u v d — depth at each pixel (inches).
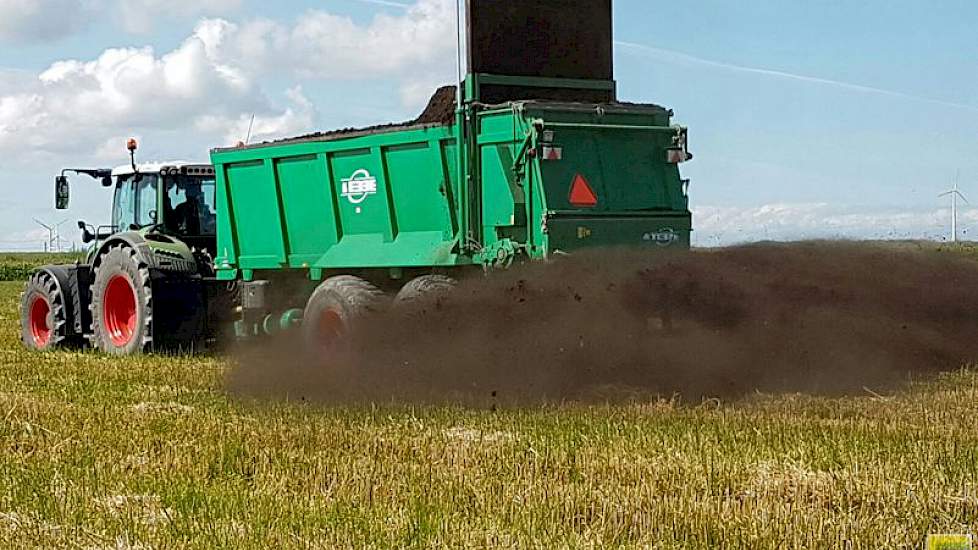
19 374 561.3
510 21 525.7
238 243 659.4
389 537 265.6
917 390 464.8
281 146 620.1
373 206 567.8
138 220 719.7
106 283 683.4
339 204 588.1
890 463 327.0
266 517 282.2
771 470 322.7
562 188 494.9
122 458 353.7
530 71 531.2
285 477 323.3
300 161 610.2
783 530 265.4
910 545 255.6
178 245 675.4
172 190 708.7
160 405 455.8
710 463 332.2
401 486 310.0
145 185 715.4
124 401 470.9
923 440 358.3
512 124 497.0
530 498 295.1
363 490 307.3
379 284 571.8
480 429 390.9
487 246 506.6
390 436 379.6
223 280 674.8
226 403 459.2
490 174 507.2
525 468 329.7
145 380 537.3
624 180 511.8
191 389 504.7
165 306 658.8
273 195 629.9
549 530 269.3
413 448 359.3
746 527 267.7
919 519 273.0
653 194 518.9
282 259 626.5
